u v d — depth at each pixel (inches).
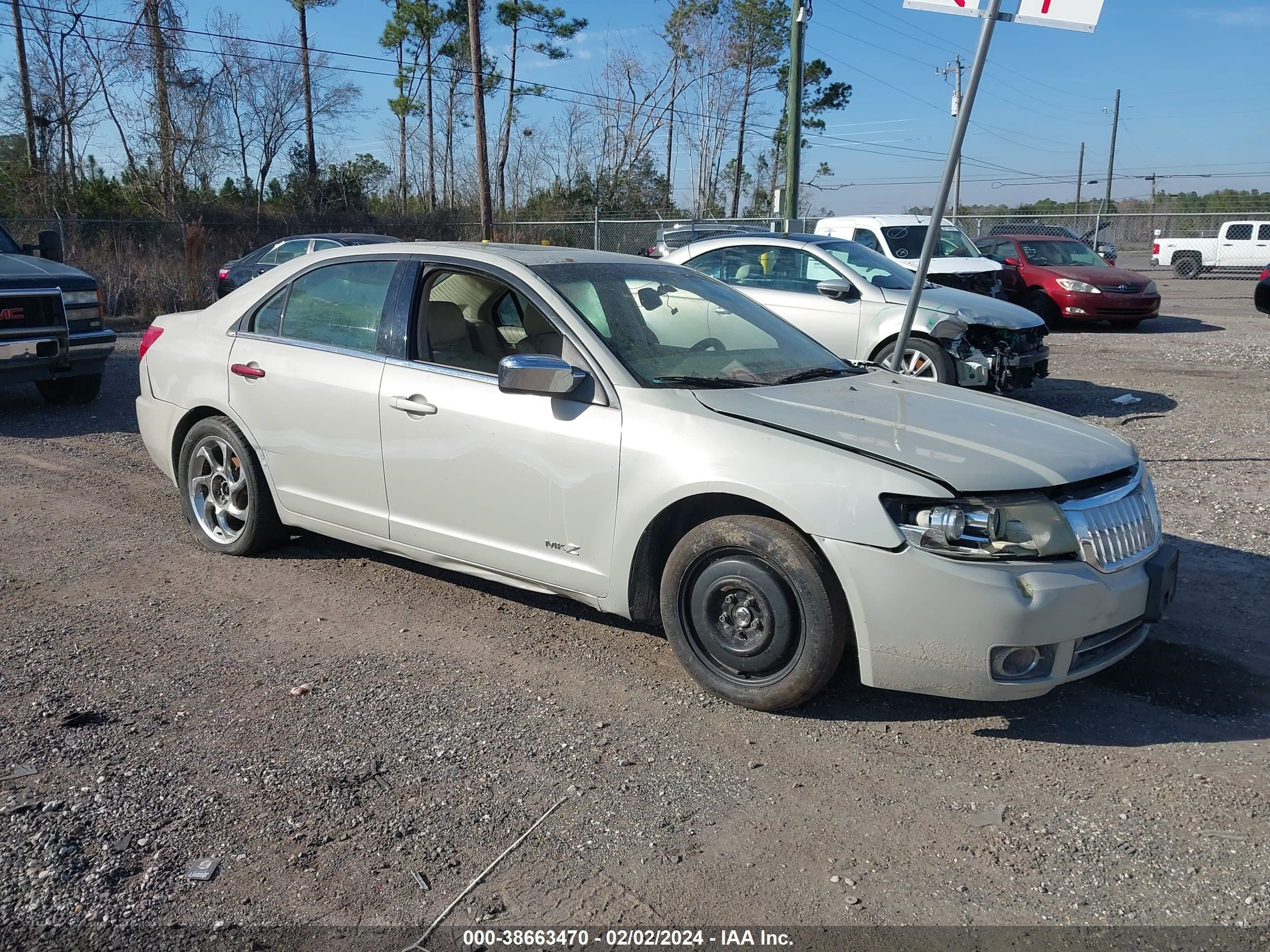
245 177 1461.6
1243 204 2112.5
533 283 169.6
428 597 195.5
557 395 154.6
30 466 295.9
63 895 106.6
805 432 145.4
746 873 112.5
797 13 767.1
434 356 178.4
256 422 201.8
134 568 209.2
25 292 348.8
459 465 171.0
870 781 132.3
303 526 202.1
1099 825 122.4
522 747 139.4
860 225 639.1
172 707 149.3
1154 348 565.9
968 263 616.7
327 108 1523.1
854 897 108.6
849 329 374.0
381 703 151.6
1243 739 144.2
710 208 1931.6
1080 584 134.4
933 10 196.9
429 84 1893.5
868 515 134.1
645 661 167.6
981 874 112.7
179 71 1262.3
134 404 404.2
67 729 141.6
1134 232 1529.3
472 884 109.7
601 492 155.6
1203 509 256.1
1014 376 377.7
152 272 831.1
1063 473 140.1
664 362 165.8
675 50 1892.2
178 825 119.3
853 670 164.6
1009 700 135.4
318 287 198.4
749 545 143.1
